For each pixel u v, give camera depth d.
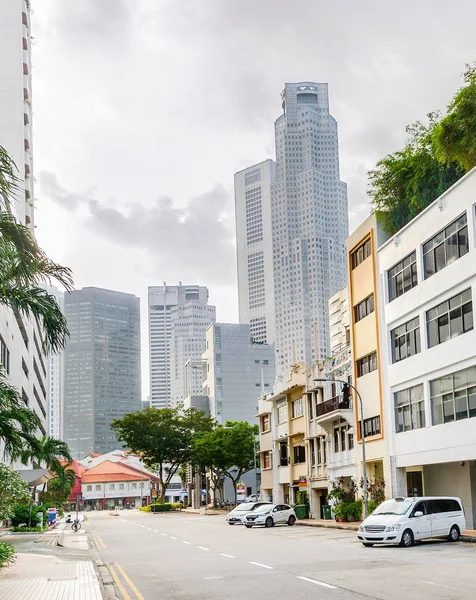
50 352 18.77
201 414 107.69
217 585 16.67
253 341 148.88
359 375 45.53
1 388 23.28
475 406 31.58
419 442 36.75
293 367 62.03
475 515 33.78
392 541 25.44
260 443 73.81
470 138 33.28
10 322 60.59
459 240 33.19
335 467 51.03
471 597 13.09
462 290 32.75
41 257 16.39
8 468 25.27
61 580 18.09
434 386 35.66
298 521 51.09
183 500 141.62
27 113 90.06
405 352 38.97
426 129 42.06
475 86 32.56
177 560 24.58
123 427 104.62
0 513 23.98
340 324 64.94
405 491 39.34
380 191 43.94
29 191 90.06
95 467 173.62
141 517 86.44
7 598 14.63
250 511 51.56
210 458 88.56
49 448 65.31
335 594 14.16
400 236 39.59
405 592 14.05
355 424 45.31
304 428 59.66
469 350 31.92
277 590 15.19
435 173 40.34
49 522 57.09
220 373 144.00
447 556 21.27
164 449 103.12
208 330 149.38
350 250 47.06
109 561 25.53
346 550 25.38
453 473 35.59
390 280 41.19
